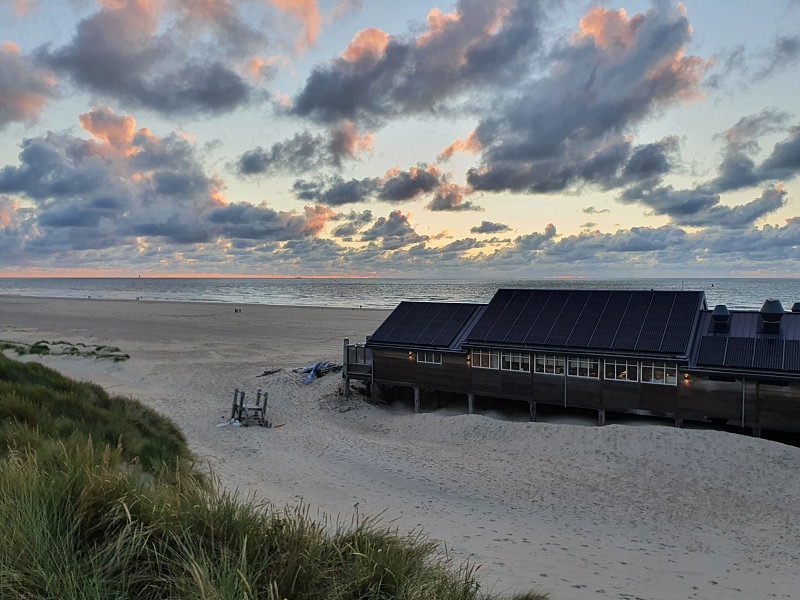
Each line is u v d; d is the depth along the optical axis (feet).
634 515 43.47
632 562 31.19
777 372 61.72
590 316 78.18
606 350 71.10
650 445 58.54
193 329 187.42
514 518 40.14
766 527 41.32
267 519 15.99
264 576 12.92
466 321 87.45
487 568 25.11
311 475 47.70
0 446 23.18
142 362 113.80
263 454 55.26
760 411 62.69
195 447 53.52
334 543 15.31
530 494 47.55
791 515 43.55
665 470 53.16
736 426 65.21
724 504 45.88
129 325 197.47
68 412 35.91
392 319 93.35
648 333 71.56
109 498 14.83
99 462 18.86
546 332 77.51
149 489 16.69
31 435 24.88
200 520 14.84
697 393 65.98
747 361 64.18
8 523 12.77
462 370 81.20
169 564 12.39
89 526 13.82
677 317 72.64
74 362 106.01
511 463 56.75
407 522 34.76
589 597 22.77
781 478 50.31
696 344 70.08
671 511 44.52
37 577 11.16
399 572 14.42
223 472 42.19
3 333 166.50
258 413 72.33
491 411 82.07
